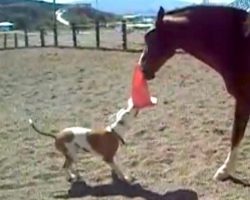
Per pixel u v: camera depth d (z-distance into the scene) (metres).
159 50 3.92
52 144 5.12
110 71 9.66
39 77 9.89
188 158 4.51
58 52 13.41
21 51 15.04
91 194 3.85
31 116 6.45
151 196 3.75
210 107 6.18
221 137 5.00
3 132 5.68
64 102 7.29
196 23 3.91
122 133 4.04
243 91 3.87
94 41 17.81
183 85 7.63
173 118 5.76
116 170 4.05
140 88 4.00
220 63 3.90
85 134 4.04
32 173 4.36
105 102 7.02
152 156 4.59
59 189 3.96
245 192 3.75
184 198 3.68
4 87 9.12
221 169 4.02
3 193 3.92
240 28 3.84
